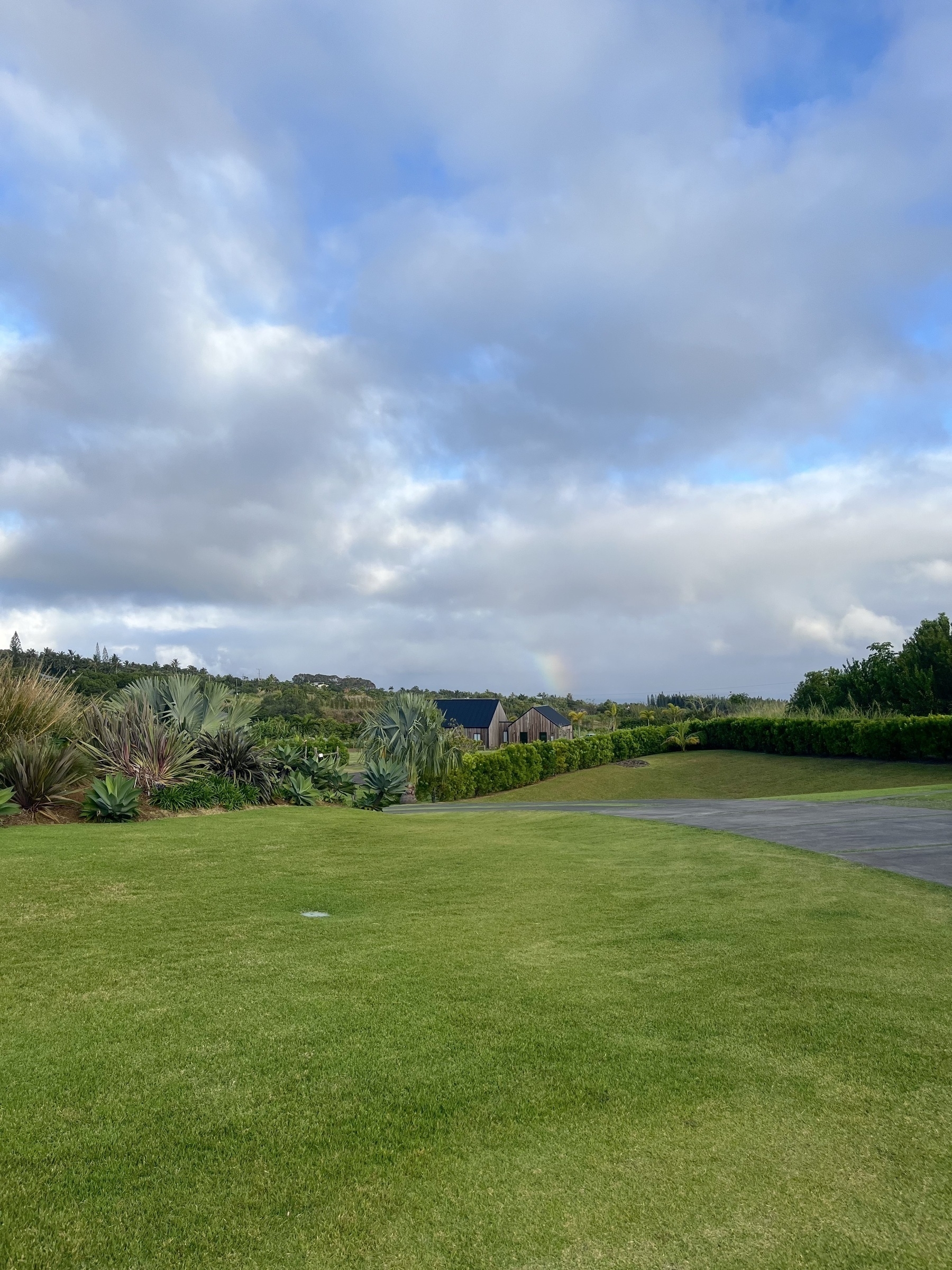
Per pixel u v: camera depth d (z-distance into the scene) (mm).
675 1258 2135
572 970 4426
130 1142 2623
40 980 4145
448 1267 2098
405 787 25656
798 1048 3432
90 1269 2068
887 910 5934
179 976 4230
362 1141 2666
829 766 29047
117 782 10219
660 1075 3160
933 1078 3158
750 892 6578
